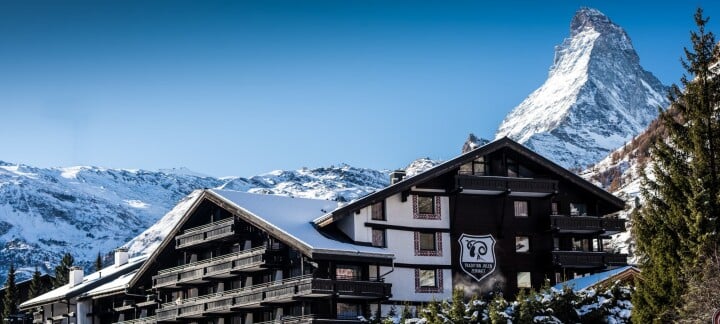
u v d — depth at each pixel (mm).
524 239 80688
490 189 77812
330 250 69250
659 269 50375
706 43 52125
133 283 89188
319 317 71438
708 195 49375
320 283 69438
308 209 79688
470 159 77688
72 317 100875
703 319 46281
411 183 75688
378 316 70438
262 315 76812
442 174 77938
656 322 49938
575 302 58719
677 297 49312
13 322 125188
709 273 47062
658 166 51844
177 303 84438
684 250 49688
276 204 79250
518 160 80875
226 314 79875
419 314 63875
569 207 82312
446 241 77750
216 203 79188
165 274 84938
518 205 81062
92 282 99812
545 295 58812
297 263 73750
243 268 76000
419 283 76062
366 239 74500
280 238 71875
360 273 73188
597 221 81062
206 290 83938
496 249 79188
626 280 67500
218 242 81250
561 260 79312
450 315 58219
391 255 72250
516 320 57000
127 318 94812
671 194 50969
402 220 76500
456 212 78312
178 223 84312
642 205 53125
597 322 57844
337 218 72938
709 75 52000
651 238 51344
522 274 79750
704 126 51219
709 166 50906
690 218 49594
